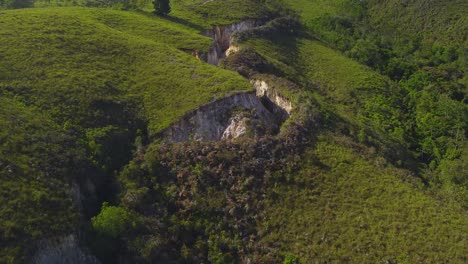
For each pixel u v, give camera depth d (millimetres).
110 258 39156
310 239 38812
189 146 47938
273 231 40000
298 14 120250
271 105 60031
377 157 49125
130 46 66688
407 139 63625
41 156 42969
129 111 54156
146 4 104125
